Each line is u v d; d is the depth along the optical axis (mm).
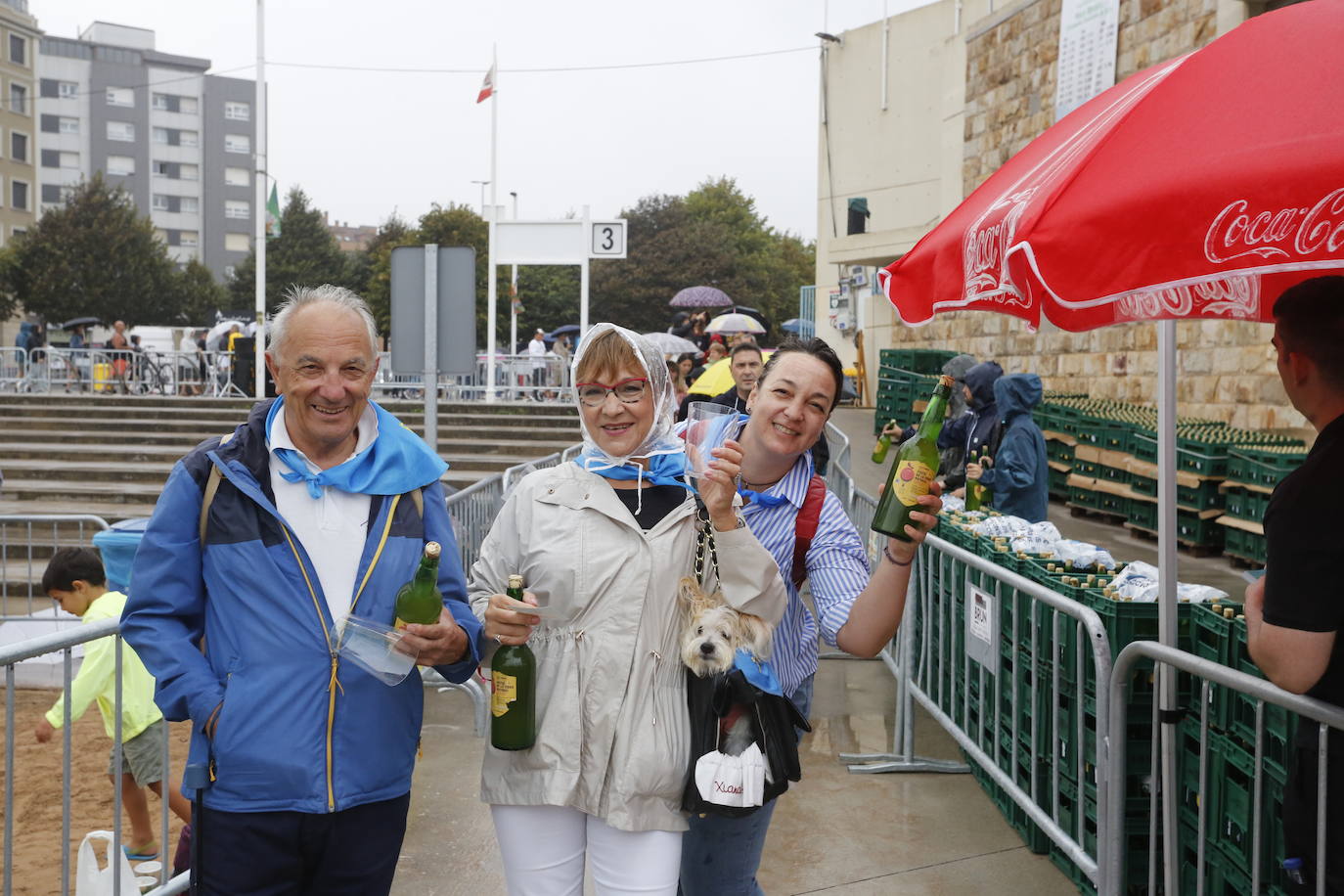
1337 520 2402
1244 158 2025
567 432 18922
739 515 2641
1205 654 3693
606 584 2602
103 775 6152
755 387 3014
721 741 2646
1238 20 11930
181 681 2430
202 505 2521
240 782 2416
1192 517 11016
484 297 63594
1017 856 4500
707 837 2943
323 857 2523
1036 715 4371
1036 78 17062
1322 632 2428
